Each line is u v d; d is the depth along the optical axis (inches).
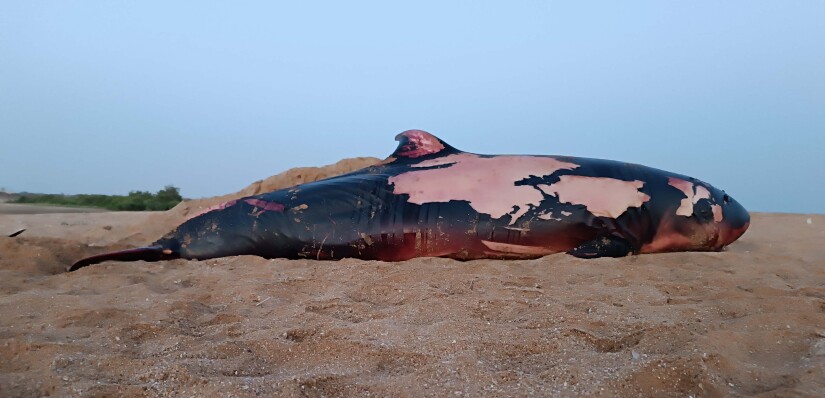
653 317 136.5
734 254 225.0
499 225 240.8
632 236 248.1
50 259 224.8
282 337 123.4
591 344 118.5
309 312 142.8
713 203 255.1
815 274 197.0
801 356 112.2
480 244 242.7
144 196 776.9
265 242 245.3
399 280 175.5
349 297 159.3
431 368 104.0
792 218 406.9
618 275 183.0
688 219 251.6
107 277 188.9
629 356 108.6
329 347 116.6
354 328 128.0
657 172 264.1
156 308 148.7
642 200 250.2
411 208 245.3
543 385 97.3
